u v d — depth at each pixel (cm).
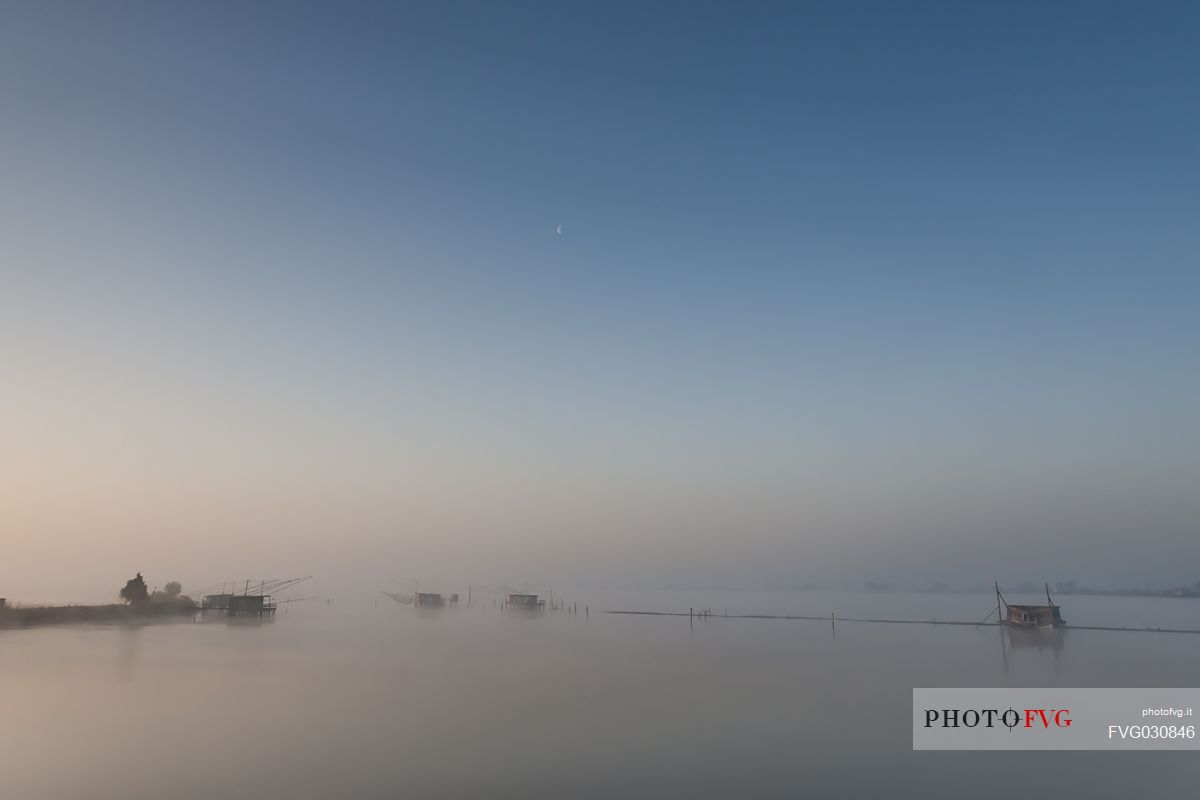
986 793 3216
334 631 10269
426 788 3159
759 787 3247
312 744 3759
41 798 2972
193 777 3234
